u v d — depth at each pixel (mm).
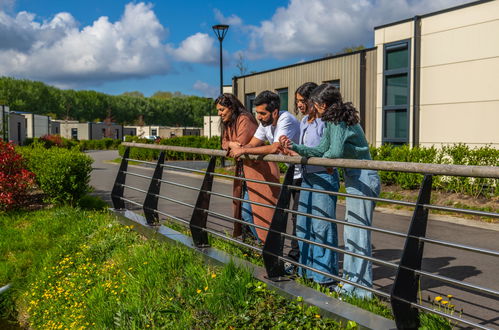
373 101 14797
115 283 4355
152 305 3668
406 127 13547
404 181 10992
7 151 8719
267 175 4438
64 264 5340
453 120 12289
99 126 74438
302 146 3441
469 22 11836
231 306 3369
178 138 26500
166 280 4082
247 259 4188
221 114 4520
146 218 5715
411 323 2576
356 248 3379
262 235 4414
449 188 10039
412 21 13109
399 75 13742
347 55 15664
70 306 4457
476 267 4891
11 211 8148
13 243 6266
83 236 6145
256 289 3381
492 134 11461
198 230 4559
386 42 14016
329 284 3650
